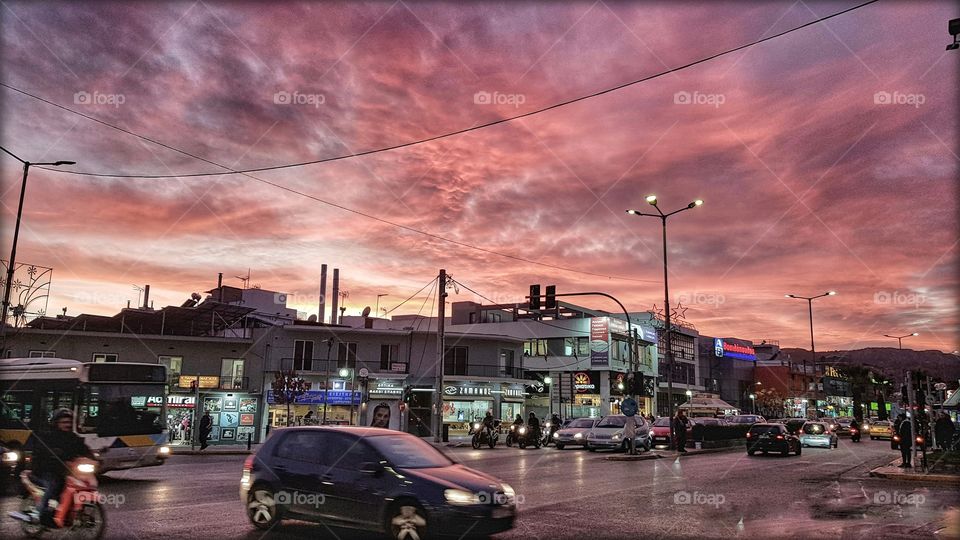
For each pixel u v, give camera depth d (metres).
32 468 8.36
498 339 47.69
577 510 11.06
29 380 15.53
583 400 54.19
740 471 19.22
